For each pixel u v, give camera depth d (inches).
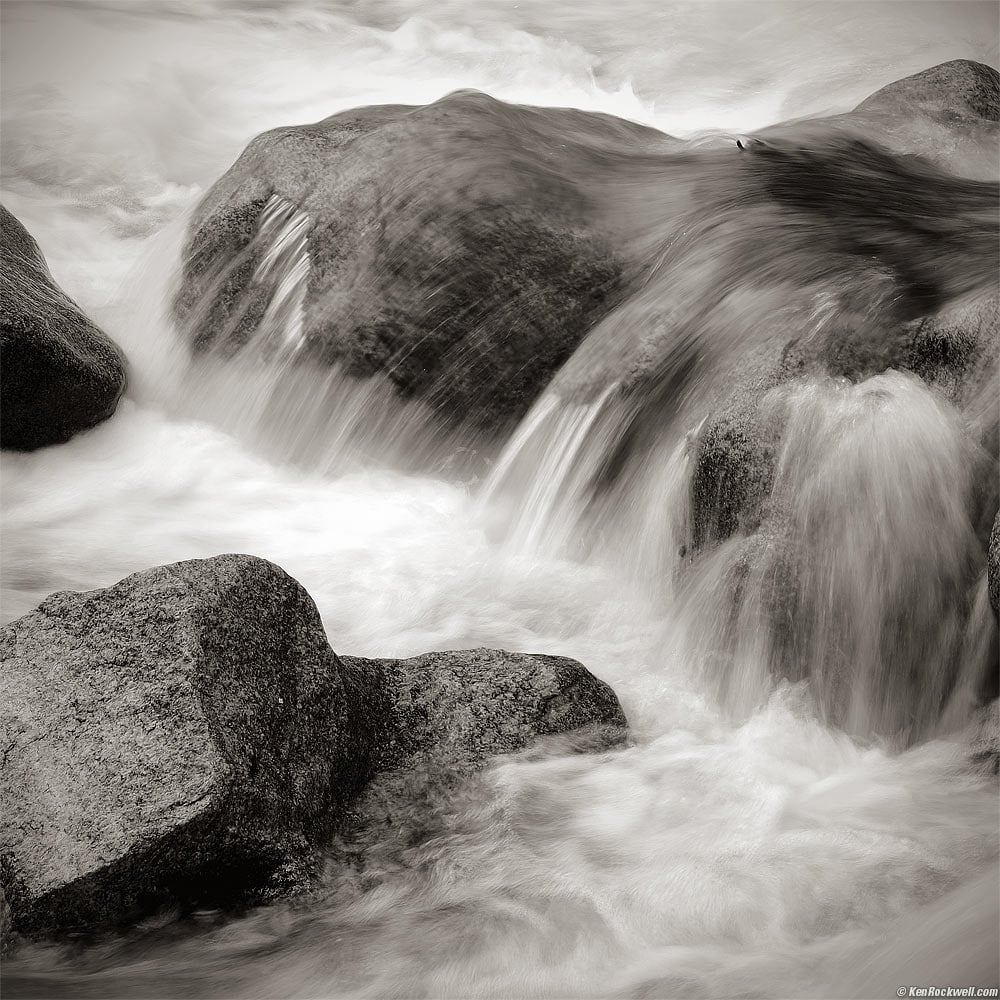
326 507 311.9
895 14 663.8
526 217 322.0
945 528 218.7
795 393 238.4
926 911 163.8
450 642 249.3
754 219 307.9
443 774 193.6
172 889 165.8
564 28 695.1
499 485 305.1
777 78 613.9
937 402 229.8
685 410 269.1
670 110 589.9
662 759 204.1
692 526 250.2
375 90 615.5
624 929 167.0
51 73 595.2
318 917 169.6
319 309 325.7
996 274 262.2
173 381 355.9
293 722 182.2
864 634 217.9
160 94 574.6
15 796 165.9
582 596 265.0
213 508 312.3
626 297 315.9
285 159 350.6
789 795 194.9
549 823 187.0
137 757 165.8
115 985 158.1
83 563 285.6
